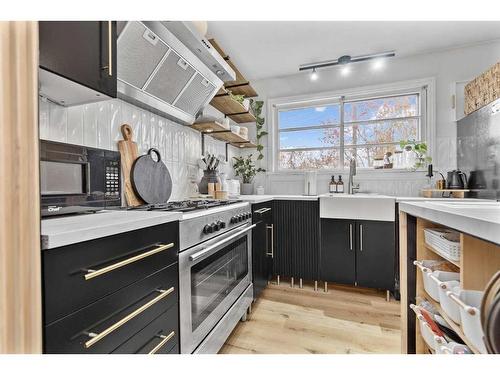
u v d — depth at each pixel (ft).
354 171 8.54
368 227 7.00
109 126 4.31
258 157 10.19
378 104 9.09
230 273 4.92
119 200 3.74
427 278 3.27
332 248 7.37
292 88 9.79
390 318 5.83
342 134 9.48
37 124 1.57
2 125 1.43
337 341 4.93
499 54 7.50
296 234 7.75
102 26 2.98
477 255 2.39
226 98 7.06
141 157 4.83
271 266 7.89
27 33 1.54
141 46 3.97
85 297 1.99
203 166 7.15
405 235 3.96
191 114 6.02
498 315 1.13
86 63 2.78
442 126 8.07
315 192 9.08
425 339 3.25
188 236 3.54
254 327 5.45
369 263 6.99
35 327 1.55
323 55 8.16
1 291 1.42
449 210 2.42
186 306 3.43
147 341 2.69
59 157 2.88
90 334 2.00
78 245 1.95
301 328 5.40
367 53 8.05
